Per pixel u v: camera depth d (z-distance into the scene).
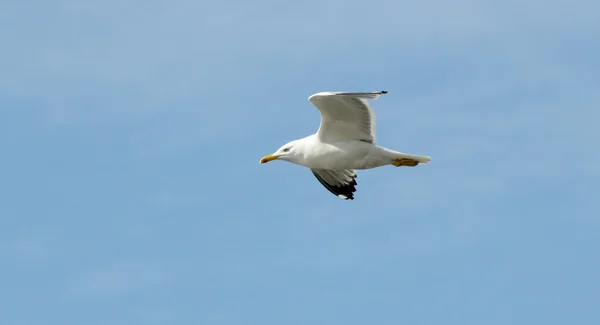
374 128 19.00
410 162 19.30
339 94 17.98
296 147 19.69
